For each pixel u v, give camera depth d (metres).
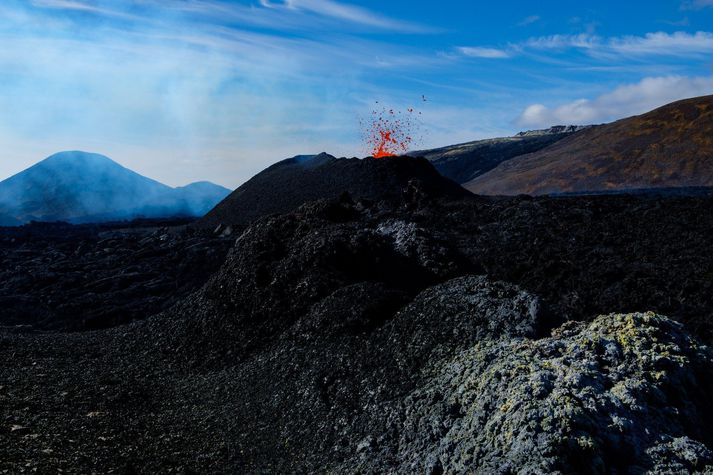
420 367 12.73
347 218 26.53
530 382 9.47
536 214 29.81
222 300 20.28
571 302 20.05
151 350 19.73
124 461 11.38
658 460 8.13
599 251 23.89
